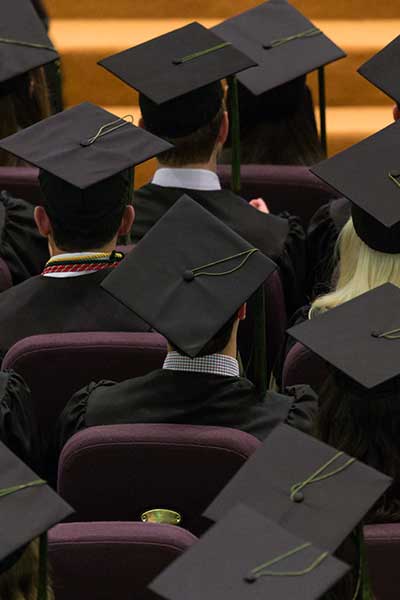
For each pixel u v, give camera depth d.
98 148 11.95
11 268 12.85
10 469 7.27
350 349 8.63
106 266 11.09
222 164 14.33
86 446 8.50
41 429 10.23
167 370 9.34
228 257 9.77
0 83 14.36
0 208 13.03
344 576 7.06
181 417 9.19
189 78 13.41
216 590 6.40
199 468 8.48
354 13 19.33
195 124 12.86
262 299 9.74
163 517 8.62
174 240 9.87
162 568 7.66
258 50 15.35
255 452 7.56
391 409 8.03
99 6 19.25
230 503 7.33
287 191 13.54
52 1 19.20
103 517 8.76
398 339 8.66
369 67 14.61
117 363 9.92
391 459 7.95
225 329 9.37
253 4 19.14
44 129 12.33
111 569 7.69
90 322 10.86
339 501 7.28
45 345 9.91
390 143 11.58
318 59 15.23
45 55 14.71
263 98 14.23
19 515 7.03
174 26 19.16
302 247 12.95
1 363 10.78
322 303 10.26
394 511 7.91
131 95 18.94
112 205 11.19
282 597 6.35
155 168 18.50
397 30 19.11
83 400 9.48
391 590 7.61
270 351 12.10
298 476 7.42
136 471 8.55
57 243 11.12
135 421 9.25
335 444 8.08
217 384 9.27
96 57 18.69
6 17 14.98
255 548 6.61
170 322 9.35
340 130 18.50
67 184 11.21
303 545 6.62
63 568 7.69
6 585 7.05
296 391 9.60
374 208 10.57
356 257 10.59
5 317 10.91
